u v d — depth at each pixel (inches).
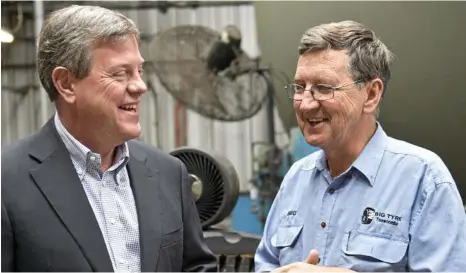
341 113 55.1
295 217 62.3
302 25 138.2
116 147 56.5
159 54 141.6
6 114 208.4
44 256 49.3
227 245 91.6
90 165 54.1
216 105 144.6
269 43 144.2
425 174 55.1
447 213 53.1
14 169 51.6
